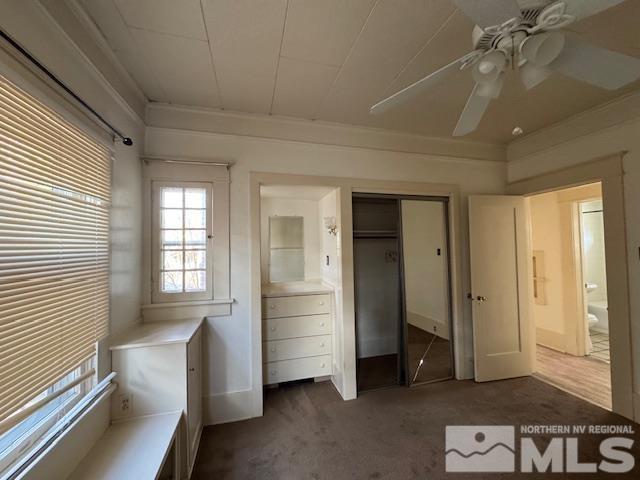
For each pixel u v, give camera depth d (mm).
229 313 2311
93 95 1450
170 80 1925
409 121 2623
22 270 950
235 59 1725
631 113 2207
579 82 2027
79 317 1279
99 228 1468
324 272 3229
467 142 3107
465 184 3102
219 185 2322
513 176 3180
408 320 2912
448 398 2568
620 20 1475
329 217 3010
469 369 2998
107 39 1520
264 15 1396
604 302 4730
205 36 1528
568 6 866
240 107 2314
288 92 2109
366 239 2973
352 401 2533
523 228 3105
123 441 1404
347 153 2688
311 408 2426
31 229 996
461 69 1171
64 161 1182
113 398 1575
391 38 1572
